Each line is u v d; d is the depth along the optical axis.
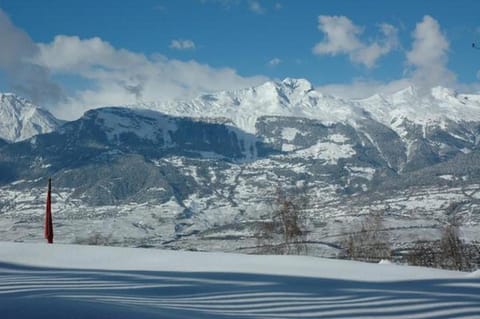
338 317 9.01
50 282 12.23
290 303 10.09
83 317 6.89
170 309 8.66
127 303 8.94
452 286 12.58
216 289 11.59
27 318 6.70
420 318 9.05
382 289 12.02
